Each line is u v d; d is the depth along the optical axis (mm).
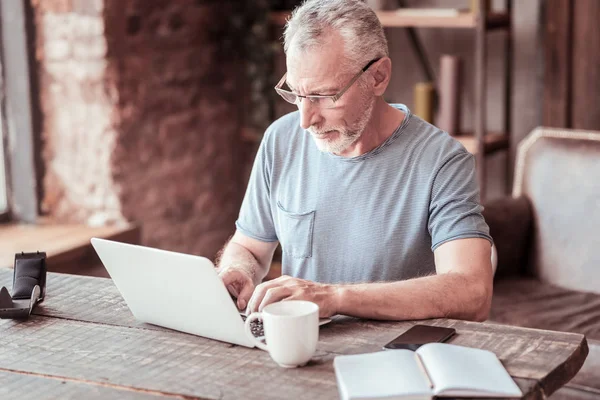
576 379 2350
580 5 3650
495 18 3574
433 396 1190
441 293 1565
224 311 1411
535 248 2990
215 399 1221
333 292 1523
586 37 3664
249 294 1673
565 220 2908
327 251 1921
